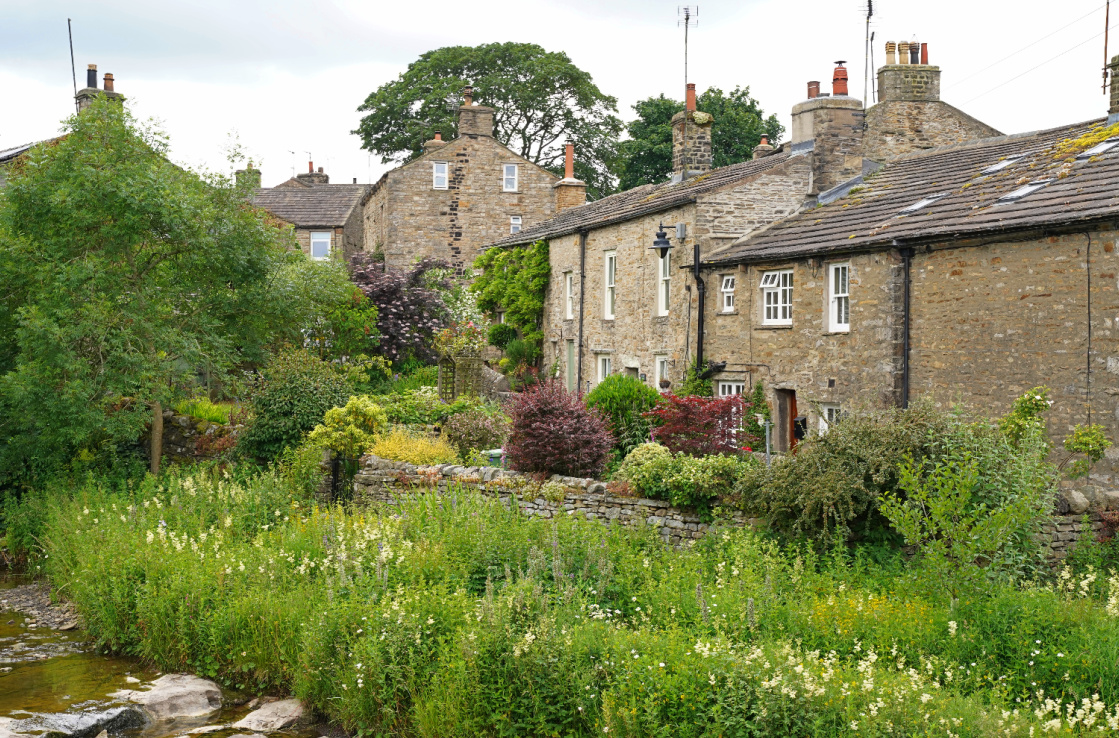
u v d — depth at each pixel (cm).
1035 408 1100
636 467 1229
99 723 847
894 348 1538
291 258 2408
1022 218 1336
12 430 1783
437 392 2238
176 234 1747
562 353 2731
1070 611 784
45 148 1744
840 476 973
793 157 2080
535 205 3822
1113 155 1421
